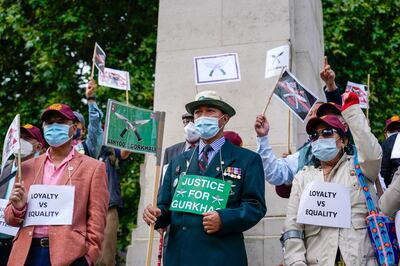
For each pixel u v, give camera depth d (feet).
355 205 15.72
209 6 24.88
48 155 17.03
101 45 42.11
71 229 15.81
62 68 41.01
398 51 44.45
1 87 44.21
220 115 17.08
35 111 41.68
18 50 44.16
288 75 19.98
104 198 16.48
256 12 24.32
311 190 16.03
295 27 26.78
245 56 23.89
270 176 18.49
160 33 25.13
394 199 13.23
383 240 14.97
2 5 42.83
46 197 16.03
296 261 15.51
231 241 15.81
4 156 17.01
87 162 16.80
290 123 21.95
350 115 15.60
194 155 17.11
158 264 19.01
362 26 42.60
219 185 16.20
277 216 21.47
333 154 16.38
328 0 42.47
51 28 40.86
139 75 39.17
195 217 15.99
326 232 15.71
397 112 44.96
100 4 41.73
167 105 24.12
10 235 18.60
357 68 43.16
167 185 17.22
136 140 17.47
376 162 15.40
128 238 38.14
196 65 21.58
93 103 21.36
